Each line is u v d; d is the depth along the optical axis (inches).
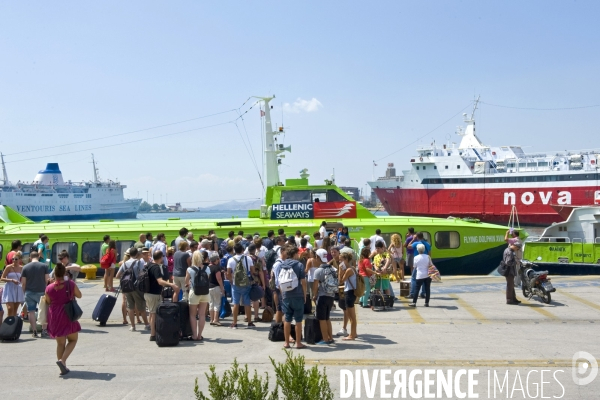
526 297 629.9
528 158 3262.8
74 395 323.3
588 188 2933.1
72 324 365.1
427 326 499.5
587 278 797.2
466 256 917.8
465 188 3321.9
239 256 509.0
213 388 243.9
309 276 514.9
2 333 461.1
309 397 236.8
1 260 910.4
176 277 505.4
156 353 418.6
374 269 592.1
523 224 3161.9
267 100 1235.9
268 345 440.1
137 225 967.6
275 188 1012.5
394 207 3619.6
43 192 4284.0
